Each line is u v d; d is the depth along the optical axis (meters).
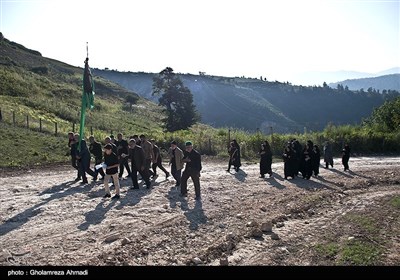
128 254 7.81
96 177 15.34
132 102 88.69
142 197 12.58
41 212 10.48
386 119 39.38
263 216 11.13
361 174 19.30
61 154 22.33
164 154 25.22
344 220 11.31
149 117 71.62
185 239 8.94
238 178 17.05
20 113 34.69
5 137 23.06
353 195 14.78
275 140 28.58
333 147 29.73
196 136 29.23
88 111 52.28
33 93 54.50
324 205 13.09
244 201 12.72
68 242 8.31
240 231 9.70
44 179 15.59
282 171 19.75
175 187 14.37
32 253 7.66
